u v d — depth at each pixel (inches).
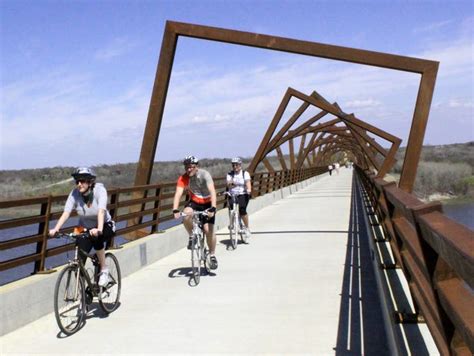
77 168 223.6
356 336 204.5
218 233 566.6
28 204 243.6
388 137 890.1
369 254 395.9
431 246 91.4
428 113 469.1
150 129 518.0
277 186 1195.9
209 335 212.5
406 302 170.6
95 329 226.8
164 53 514.9
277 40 503.2
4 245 228.7
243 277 327.0
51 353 197.2
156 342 206.1
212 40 515.8
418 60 471.8
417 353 128.1
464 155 4500.5
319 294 275.3
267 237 520.1
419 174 2960.1
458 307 78.3
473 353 68.5
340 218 677.9
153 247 401.1
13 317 227.5
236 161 460.8
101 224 223.6
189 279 327.3
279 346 195.8
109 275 249.4
